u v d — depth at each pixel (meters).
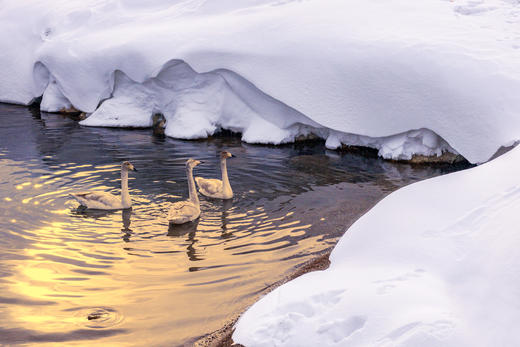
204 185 12.93
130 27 23.41
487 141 14.52
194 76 19.95
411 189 10.19
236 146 18.11
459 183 9.96
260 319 6.91
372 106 16.66
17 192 12.82
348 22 18.56
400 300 6.43
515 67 15.51
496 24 18.25
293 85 17.88
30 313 7.82
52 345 7.07
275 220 11.43
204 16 22.64
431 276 7.25
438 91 15.67
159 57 20.08
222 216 11.66
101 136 19.19
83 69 22.17
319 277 7.90
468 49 16.33
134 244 10.20
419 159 16.11
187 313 7.88
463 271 7.19
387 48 16.94
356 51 17.30
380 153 16.78
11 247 9.91
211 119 19.55
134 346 7.08
